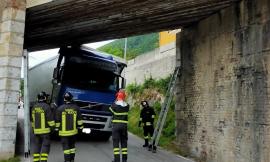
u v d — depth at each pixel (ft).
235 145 38.60
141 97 96.32
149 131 55.72
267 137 33.01
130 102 104.58
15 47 40.57
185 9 42.73
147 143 55.83
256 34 35.50
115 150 37.42
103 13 45.21
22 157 40.34
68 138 35.91
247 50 37.06
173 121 66.28
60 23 50.98
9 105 39.83
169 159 45.78
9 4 40.83
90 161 39.88
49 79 59.31
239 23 38.75
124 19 48.29
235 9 39.60
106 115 53.98
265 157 33.12
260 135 34.09
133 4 40.96
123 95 38.52
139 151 50.93
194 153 48.60
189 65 51.31
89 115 53.16
